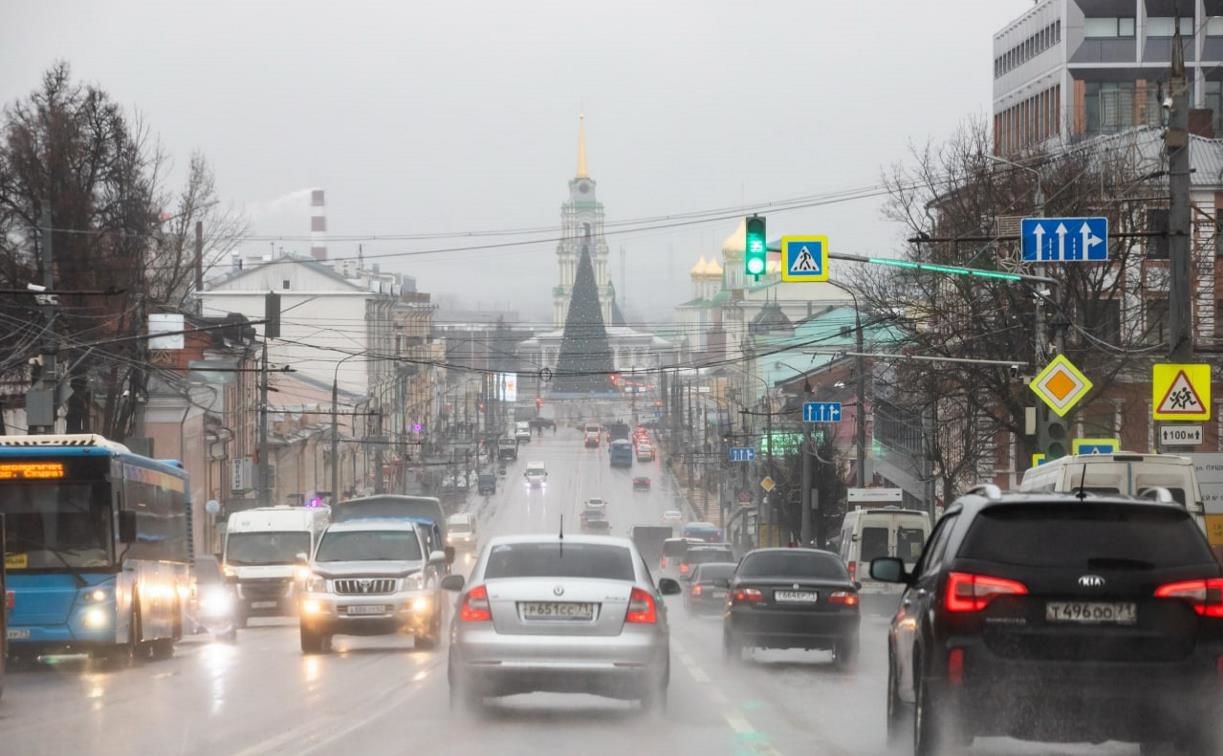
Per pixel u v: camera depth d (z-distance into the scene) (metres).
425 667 29.69
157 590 35.84
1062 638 13.14
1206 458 36.38
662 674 19.42
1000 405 64.75
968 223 62.78
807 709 21.28
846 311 143.50
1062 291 59.69
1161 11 104.69
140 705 21.92
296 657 33.84
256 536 57.72
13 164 67.56
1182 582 13.20
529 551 19.86
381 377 154.12
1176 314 34.00
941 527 15.45
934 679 13.45
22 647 31.83
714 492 164.12
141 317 66.94
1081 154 65.12
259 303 147.50
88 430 67.81
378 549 35.66
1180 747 13.19
